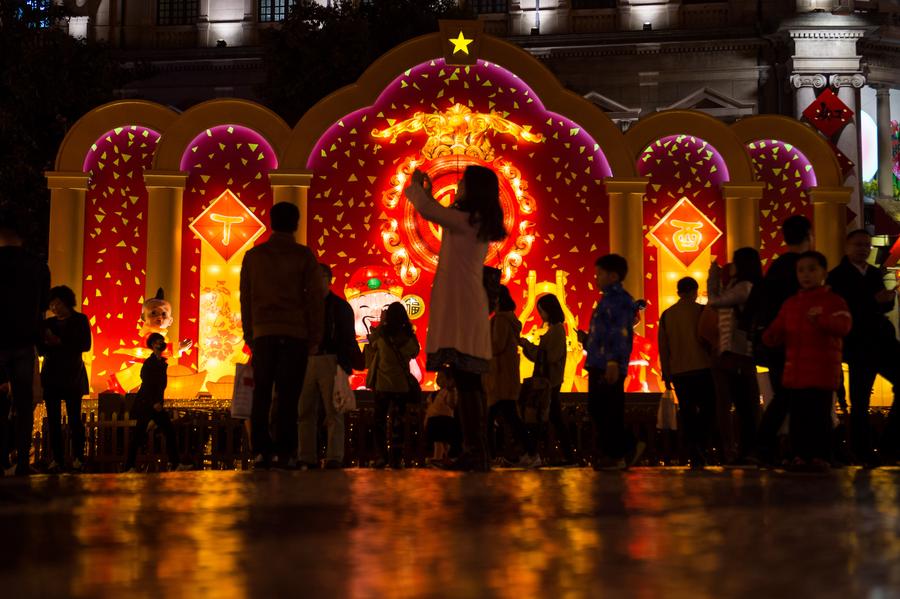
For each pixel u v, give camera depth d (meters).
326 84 32.78
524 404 12.93
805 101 45.25
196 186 18.38
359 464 14.86
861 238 9.98
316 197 18.38
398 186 18.39
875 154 47.75
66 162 18.22
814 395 8.58
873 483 7.20
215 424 15.02
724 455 10.73
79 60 31.58
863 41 46.09
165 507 5.61
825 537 4.32
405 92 18.55
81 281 18.16
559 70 47.97
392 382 11.73
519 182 18.42
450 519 5.03
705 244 18.45
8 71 29.83
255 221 18.38
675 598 3.04
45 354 11.96
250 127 18.41
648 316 18.34
